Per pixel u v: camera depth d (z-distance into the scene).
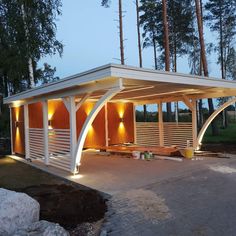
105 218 4.36
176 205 4.78
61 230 3.50
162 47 20.75
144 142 13.57
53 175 7.63
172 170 7.21
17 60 14.16
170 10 18.67
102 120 12.88
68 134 7.68
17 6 14.07
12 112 12.49
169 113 18.28
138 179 6.34
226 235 3.73
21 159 10.88
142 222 4.18
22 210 3.81
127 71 5.73
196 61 21.22
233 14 19.78
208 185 5.86
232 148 11.36
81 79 6.38
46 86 8.02
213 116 10.59
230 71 21.97
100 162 9.14
